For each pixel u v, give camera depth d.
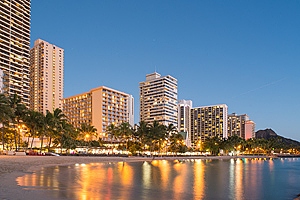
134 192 29.45
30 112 103.25
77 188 30.22
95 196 25.53
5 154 89.25
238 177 50.50
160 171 59.09
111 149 141.62
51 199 22.81
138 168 67.06
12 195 23.56
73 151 119.12
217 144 195.75
